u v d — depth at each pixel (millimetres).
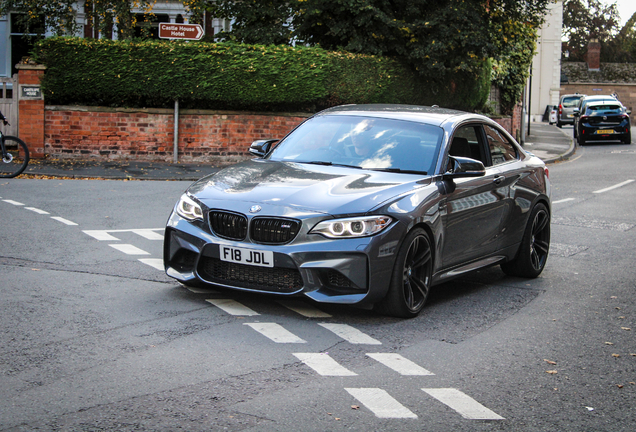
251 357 4742
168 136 17562
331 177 6012
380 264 5504
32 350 4734
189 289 6418
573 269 8234
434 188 6113
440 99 21422
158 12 25047
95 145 17219
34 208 10484
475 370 4723
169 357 4684
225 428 3650
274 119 18188
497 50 20766
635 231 10750
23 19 20750
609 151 27891
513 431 3799
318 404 4016
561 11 57750
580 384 4551
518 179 7410
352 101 19047
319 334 5301
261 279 5602
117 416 3752
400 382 4426
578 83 70625
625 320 6152
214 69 17375
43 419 3693
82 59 16766
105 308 5762
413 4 19453
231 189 5910
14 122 16906
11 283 6418
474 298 6746
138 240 8555
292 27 20469
